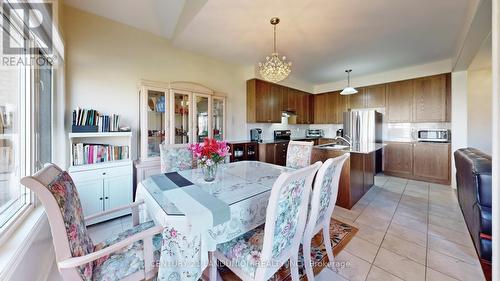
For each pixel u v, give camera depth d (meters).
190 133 3.18
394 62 3.92
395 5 2.12
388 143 4.54
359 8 2.17
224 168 2.23
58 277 1.49
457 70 3.47
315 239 2.01
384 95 4.64
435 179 3.95
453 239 1.98
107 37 2.64
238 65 4.27
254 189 1.52
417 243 1.92
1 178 1.34
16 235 1.18
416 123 4.42
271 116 4.62
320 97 5.88
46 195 0.83
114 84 2.70
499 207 1.00
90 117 2.34
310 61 3.85
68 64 2.34
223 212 1.17
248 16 2.31
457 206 2.78
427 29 2.62
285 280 1.49
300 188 1.17
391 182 4.02
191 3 2.42
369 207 2.78
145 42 2.98
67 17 2.33
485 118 3.44
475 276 1.50
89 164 2.29
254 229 1.42
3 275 0.90
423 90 4.10
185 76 3.41
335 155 2.92
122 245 0.98
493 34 1.04
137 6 2.55
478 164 1.72
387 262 1.67
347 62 3.92
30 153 1.62
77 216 1.03
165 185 1.62
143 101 2.68
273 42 3.03
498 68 1.01
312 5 2.11
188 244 1.07
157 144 2.93
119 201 2.44
